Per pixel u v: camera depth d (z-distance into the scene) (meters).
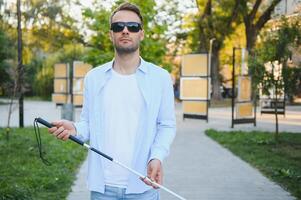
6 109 29.34
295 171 9.05
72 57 43.12
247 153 11.62
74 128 3.09
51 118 22.36
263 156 11.11
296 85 13.24
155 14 15.67
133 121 3.05
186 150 12.18
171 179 8.46
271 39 13.22
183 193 7.40
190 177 8.66
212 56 40.72
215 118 24.03
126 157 3.03
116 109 3.05
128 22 3.04
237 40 42.34
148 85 3.08
